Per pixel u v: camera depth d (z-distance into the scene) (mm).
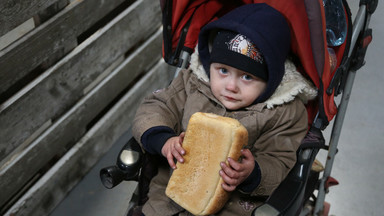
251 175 1107
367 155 2201
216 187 1057
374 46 2820
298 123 1237
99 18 1906
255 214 1065
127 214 1313
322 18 1100
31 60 1624
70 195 2012
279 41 1135
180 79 1362
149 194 1282
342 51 1332
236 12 1167
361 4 1371
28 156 1742
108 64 2057
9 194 1726
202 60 1268
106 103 2127
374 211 1966
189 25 1411
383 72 2654
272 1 1180
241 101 1191
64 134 1902
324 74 1185
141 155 1241
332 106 1324
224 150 1034
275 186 1160
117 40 2057
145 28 2238
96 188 2045
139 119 1262
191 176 1085
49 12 1647
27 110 1671
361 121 2365
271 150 1222
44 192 1869
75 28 1782
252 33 1101
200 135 1064
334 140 1579
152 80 2412
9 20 1488
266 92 1181
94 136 2074
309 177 1435
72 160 1977
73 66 1827
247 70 1128
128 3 2180
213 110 1257
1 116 1566
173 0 1351
